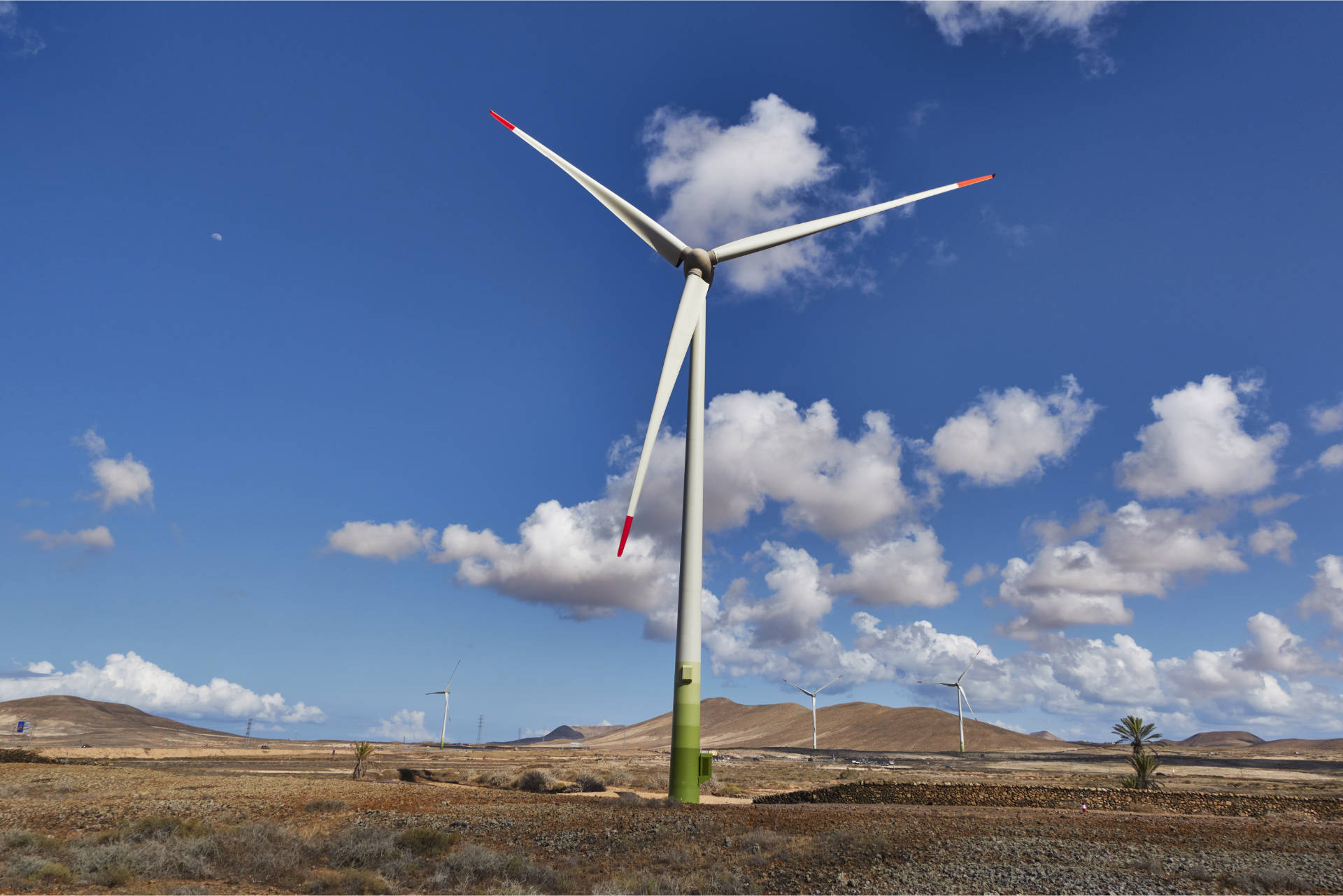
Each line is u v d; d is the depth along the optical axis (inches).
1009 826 1198.9
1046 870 932.0
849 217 2139.5
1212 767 5718.5
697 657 1599.4
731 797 2124.8
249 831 1062.4
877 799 1819.6
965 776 3944.4
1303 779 4298.7
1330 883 885.8
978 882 886.4
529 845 1111.0
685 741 1557.6
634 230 2046.0
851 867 954.1
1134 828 1195.3
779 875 938.1
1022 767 5315.0
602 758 6117.1
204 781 1776.6
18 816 1219.2
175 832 1071.6
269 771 2751.0
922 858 986.7
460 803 1430.9
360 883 882.1
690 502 1668.3
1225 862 973.2
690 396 1771.7
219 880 895.1
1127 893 845.2
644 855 1048.2
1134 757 2915.8
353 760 4101.9
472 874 948.0
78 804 1333.7
